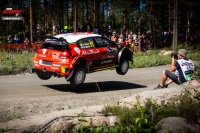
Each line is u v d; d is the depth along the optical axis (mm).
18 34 42875
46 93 8961
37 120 5367
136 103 6328
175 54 7773
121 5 33531
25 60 15711
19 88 9594
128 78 12711
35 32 41906
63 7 54594
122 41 27297
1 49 21281
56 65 8898
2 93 8734
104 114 5539
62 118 5227
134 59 19484
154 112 5582
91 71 9562
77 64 9445
